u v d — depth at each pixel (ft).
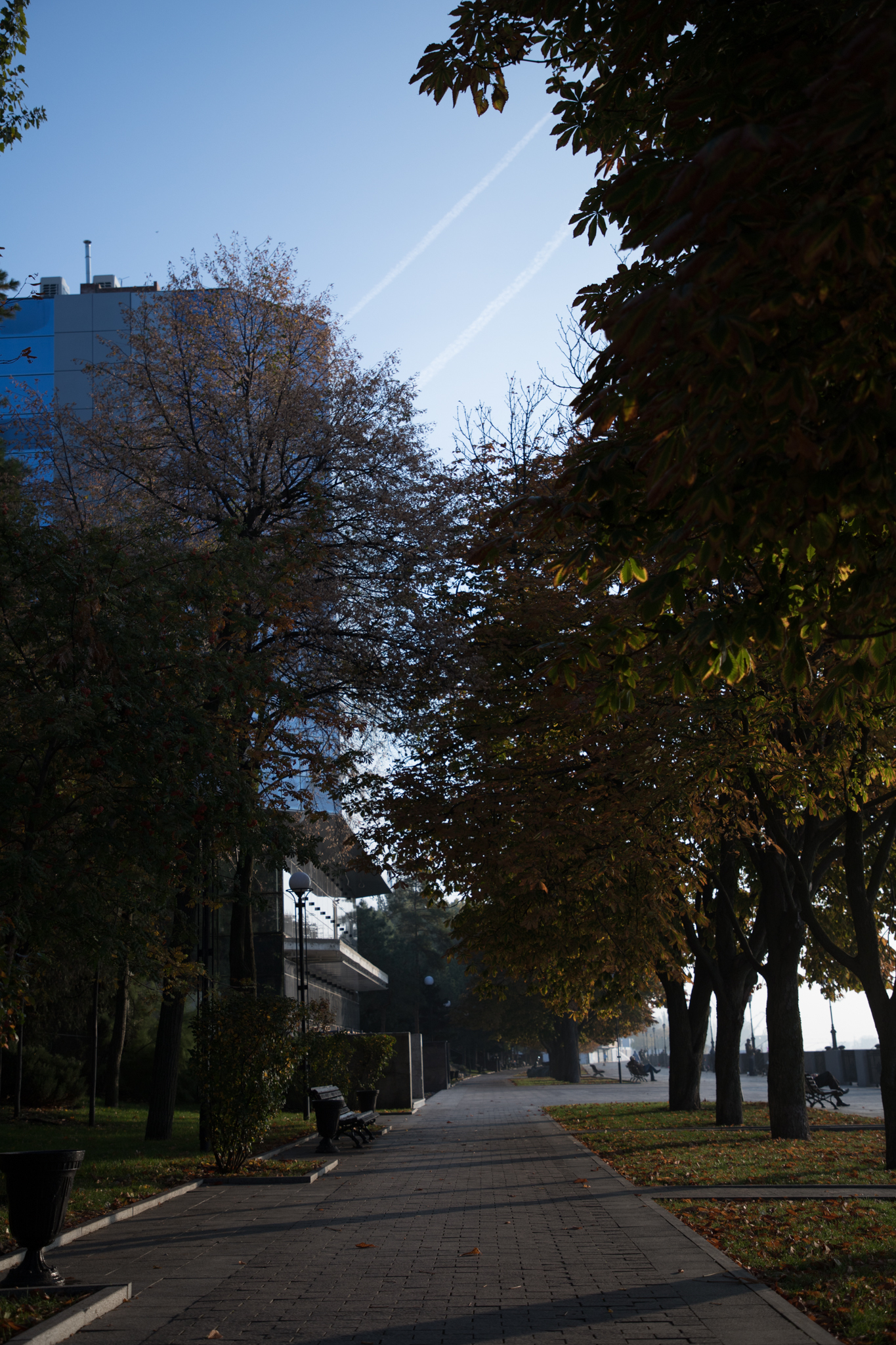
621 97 24.29
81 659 38.17
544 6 23.25
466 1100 135.74
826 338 17.46
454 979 312.50
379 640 71.82
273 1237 32.89
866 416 17.38
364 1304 23.98
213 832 42.75
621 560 23.30
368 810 64.85
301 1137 70.18
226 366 77.41
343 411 76.48
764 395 16.49
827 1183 40.04
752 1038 205.16
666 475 18.21
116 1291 24.40
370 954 284.00
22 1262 26.43
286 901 131.44
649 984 94.58
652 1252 28.60
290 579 50.08
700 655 22.77
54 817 39.55
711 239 16.10
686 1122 76.54
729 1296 23.45
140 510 73.41
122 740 38.99
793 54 16.98
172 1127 71.41
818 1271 25.30
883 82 13.30
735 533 19.39
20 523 39.60
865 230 14.56
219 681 42.55
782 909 60.18
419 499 74.28
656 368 19.30
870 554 20.79
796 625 22.82
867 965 47.03
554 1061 235.20
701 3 20.42
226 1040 50.03
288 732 59.00
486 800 55.62
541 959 76.38
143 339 78.18
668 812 53.52
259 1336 21.31
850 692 23.80
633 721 50.62
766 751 46.55
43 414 78.64
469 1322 22.06
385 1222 35.27
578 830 52.85
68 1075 97.91
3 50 35.24
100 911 39.58
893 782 45.44
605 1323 21.52
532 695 57.16
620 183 18.76
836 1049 163.02
